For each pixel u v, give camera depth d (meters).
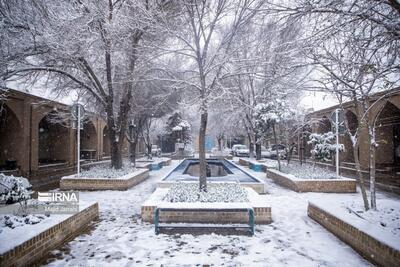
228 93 7.37
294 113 14.02
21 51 9.46
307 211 7.30
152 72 10.68
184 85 8.48
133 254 4.64
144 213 6.49
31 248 4.18
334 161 19.39
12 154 14.30
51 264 4.24
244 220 6.27
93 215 6.59
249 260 4.42
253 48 8.04
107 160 27.19
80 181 11.02
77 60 11.07
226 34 7.66
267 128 15.44
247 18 7.02
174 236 5.52
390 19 3.97
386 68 4.33
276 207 7.94
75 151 21.14
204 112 7.32
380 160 17.59
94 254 4.63
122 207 8.06
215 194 6.89
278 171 13.20
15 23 8.17
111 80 13.03
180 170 13.74
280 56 5.96
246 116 21.33
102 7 9.57
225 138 39.84
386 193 10.12
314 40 4.48
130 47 9.53
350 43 4.58
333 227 5.63
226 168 15.27
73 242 5.18
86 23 9.26
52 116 17.88
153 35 9.21
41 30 8.51
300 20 4.65
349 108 15.83
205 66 7.78
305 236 5.53
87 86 12.59
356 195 9.75
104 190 10.93
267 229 5.96
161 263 4.30
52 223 4.86
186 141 36.88
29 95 14.70
